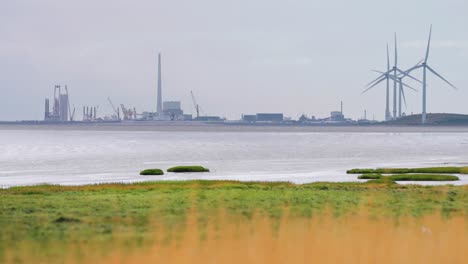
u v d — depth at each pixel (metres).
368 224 110.06
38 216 127.06
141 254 83.62
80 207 142.75
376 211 137.00
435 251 81.69
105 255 84.31
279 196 169.50
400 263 76.00
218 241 89.75
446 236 93.44
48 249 89.75
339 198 164.88
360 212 134.38
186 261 77.50
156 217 125.19
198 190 188.62
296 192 182.75
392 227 106.06
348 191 187.62
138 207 143.25
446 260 77.75
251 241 88.50
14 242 96.06
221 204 149.50
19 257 84.00
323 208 141.25
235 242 88.00
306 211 135.12
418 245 85.12
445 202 156.50
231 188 198.38
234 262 76.06
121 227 112.06
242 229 104.62
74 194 175.88
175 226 112.06
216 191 185.88
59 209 139.00
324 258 77.56
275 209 139.50
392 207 145.25
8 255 85.31
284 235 94.19
